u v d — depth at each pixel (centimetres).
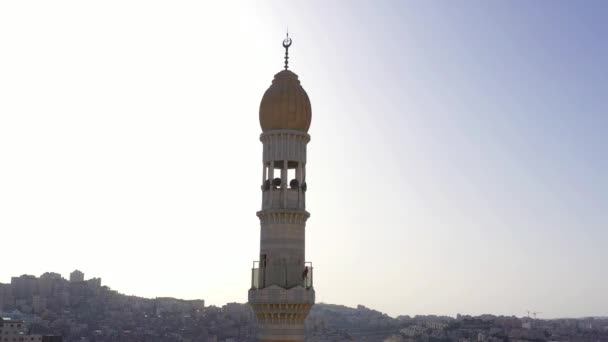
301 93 7238
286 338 6738
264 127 7225
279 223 6931
